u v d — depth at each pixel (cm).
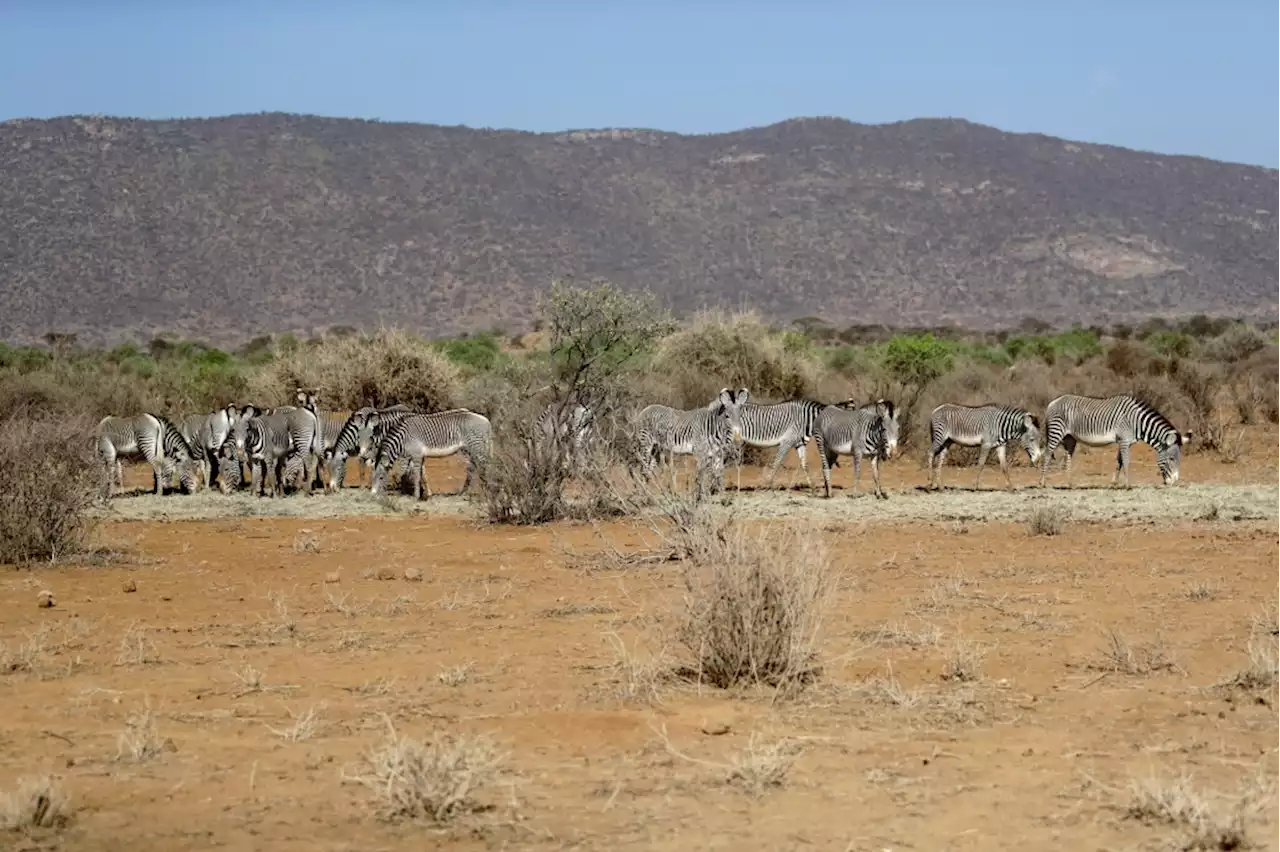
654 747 884
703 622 1043
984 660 1127
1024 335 11094
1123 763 849
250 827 740
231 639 1244
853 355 5756
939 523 2027
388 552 1836
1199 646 1177
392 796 773
